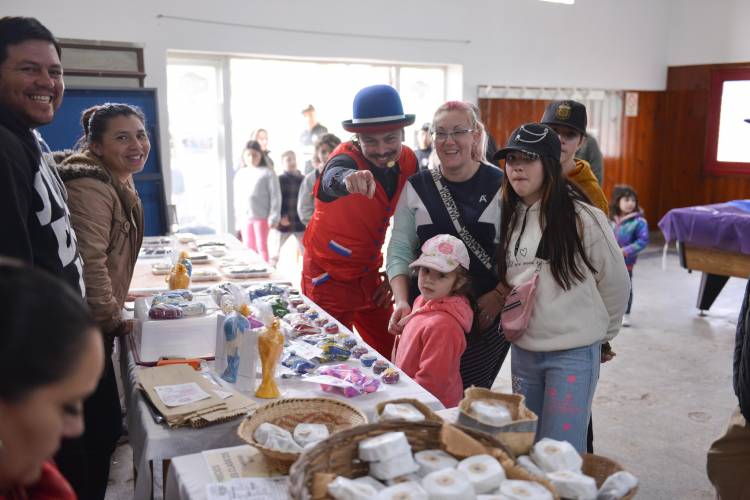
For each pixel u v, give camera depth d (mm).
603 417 3283
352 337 2100
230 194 6270
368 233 2691
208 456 1320
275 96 6359
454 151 2176
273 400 1482
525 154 1827
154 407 1551
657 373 3902
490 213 2215
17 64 1514
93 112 2207
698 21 8516
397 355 2094
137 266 3230
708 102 8555
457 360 1974
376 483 1060
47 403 667
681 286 6148
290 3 6016
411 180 2357
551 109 2432
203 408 1494
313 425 1367
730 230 4723
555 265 1842
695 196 8852
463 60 7121
